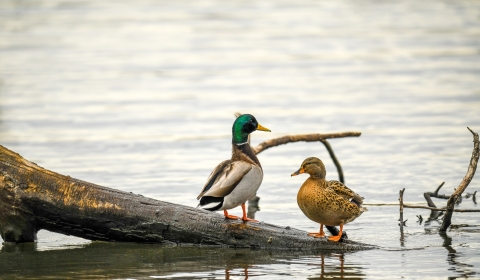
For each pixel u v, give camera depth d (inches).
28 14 1563.7
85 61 1136.8
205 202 384.2
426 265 373.1
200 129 755.4
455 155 629.6
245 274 363.6
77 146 686.5
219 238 398.9
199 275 363.9
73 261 390.6
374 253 395.5
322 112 814.5
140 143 697.6
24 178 405.1
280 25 1440.7
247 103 870.4
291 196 530.3
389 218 470.3
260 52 1202.6
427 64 1069.1
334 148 672.4
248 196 392.2
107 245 417.1
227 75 1040.8
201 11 1606.8
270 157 649.0
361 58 1136.2
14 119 797.2
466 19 1441.9
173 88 961.5
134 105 866.1
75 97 906.7
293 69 1074.1
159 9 1630.2
